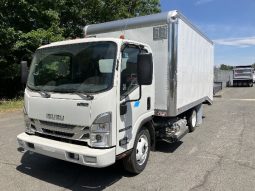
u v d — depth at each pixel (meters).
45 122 5.11
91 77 4.75
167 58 6.32
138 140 5.55
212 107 16.34
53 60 5.27
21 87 18.55
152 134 6.13
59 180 5.35
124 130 4.91
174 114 6.41
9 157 6.57
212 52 11.40
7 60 16.31
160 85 6.45
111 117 4.57
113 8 21.53
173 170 5.89
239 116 12.97
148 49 5.67
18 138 5.34
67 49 5.17
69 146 4.69
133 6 24.36
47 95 5.02
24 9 15.84
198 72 8.88
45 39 15.64
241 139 8.52
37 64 5.49
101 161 4.41
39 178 5.42
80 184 5.18
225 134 9.19
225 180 5.41
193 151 7.25
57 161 6.32
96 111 4.52
